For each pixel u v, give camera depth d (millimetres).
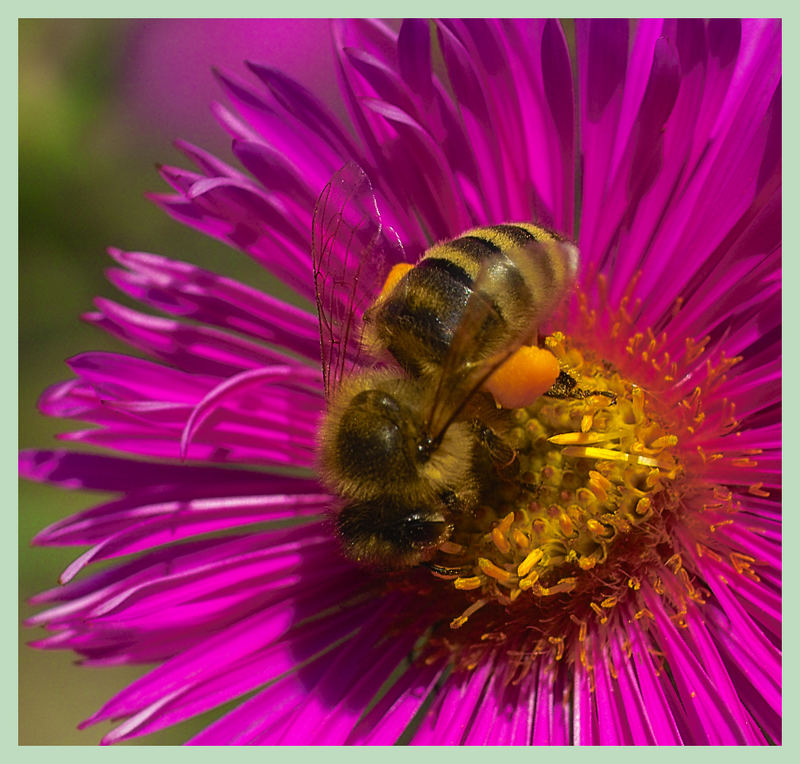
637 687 120
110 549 120
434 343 117
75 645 119
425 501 117
